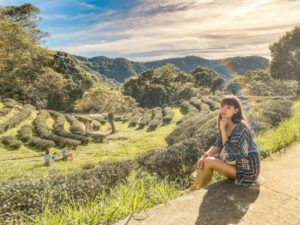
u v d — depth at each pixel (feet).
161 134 130.41
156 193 15.62
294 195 14.26
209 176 15.37
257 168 14.73
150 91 319.88
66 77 240.73
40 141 97.91
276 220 12.06
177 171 31.32
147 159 38.09
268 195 14.11
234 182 15.02
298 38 185.06
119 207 12.92
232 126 14.76
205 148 33.30
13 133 118.73
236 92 255.09
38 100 199.21
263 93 248.52
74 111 228.43
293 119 38.24
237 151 14.35
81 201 21.50
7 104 163.53
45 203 20.13
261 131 33.81
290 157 20.56
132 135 135.23
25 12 115.44
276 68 199.00
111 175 29.66
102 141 115.14
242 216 12.31
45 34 111.24
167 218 12.34
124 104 157.58
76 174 30.01
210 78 374.84
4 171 67.51
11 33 88.74
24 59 99.81
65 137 116.26
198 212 12.69
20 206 19.65
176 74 376.07
